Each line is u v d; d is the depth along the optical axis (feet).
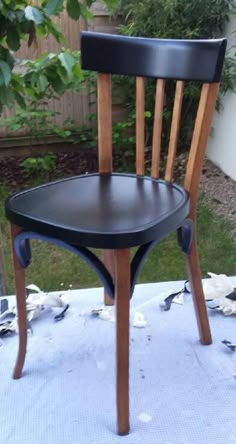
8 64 4.08
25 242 3.72
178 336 4.61
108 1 4.53
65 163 11.08
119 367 3.43
